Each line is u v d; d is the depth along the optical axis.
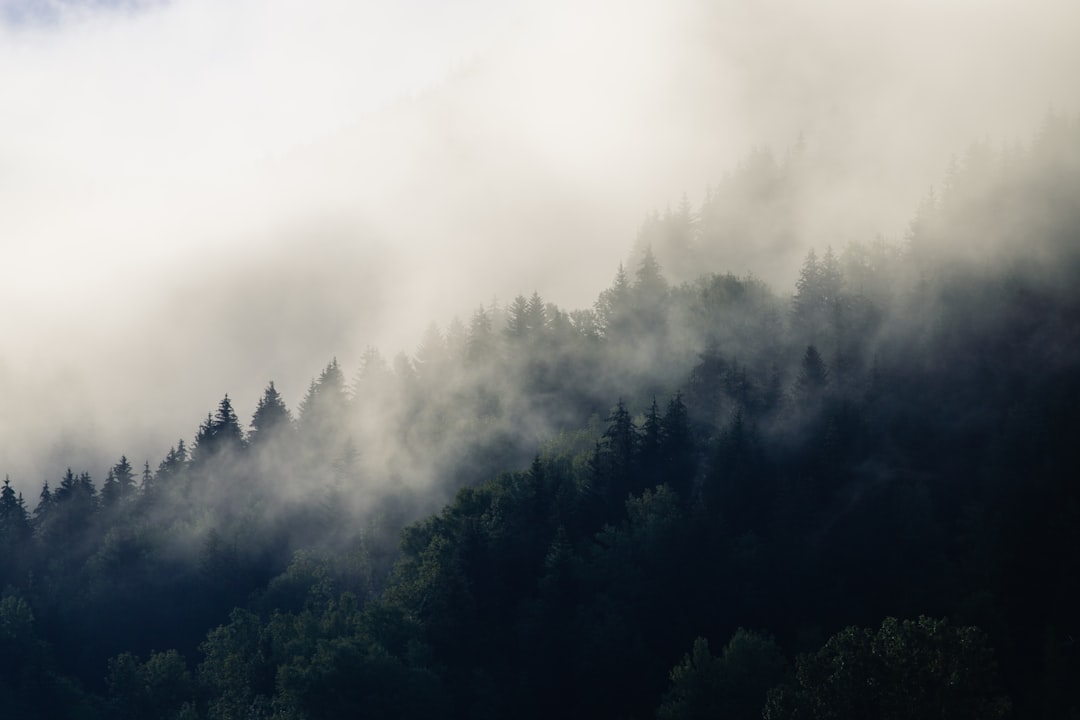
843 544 102.88
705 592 98.06
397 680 84.81
